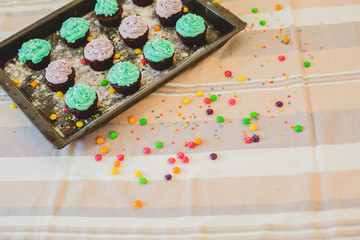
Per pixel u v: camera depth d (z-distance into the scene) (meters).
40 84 0.73
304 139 0.65
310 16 0.79
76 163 0.65
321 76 0.72
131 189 0.63
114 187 0.63
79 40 0.76
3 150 0.67
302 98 0.69
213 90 0.72
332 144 0.65
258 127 0.67
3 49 0.74
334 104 0.68
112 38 0.78
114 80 0.70
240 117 0.69
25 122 0.69
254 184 0.62
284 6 0.81
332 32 0.77
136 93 0.68
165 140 0.67
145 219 0.60
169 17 0.77
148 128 0.68
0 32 0.80
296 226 0.58
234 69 0.74
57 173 0.64
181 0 0.81
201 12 0.79
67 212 0.61
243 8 0.82
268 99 0.70
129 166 0.65
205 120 0.69
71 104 0.67
